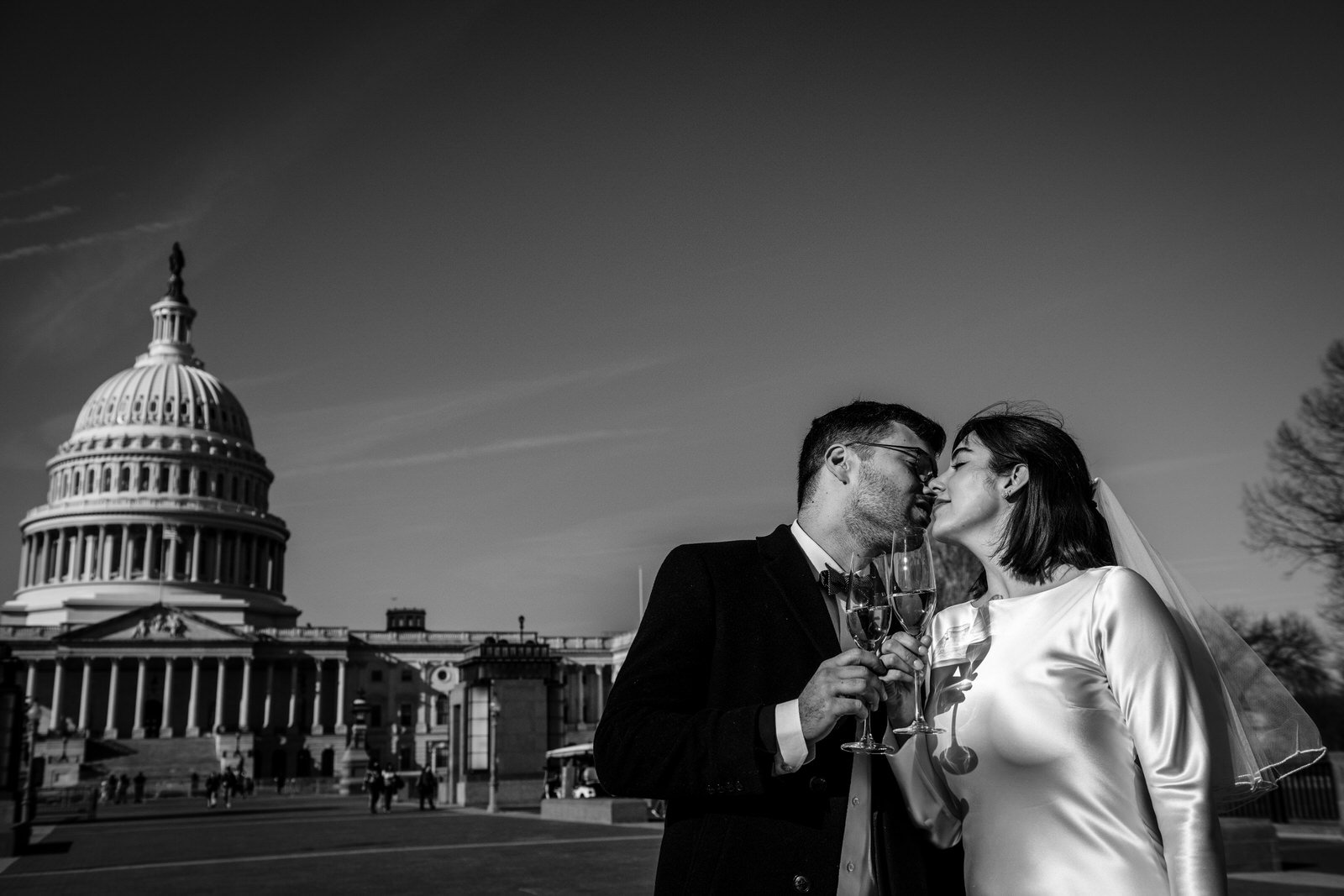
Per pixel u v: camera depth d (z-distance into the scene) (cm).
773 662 408
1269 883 1532
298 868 2234
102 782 10044
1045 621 388
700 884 385
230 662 13750
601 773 394
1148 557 458
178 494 15162
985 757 383
